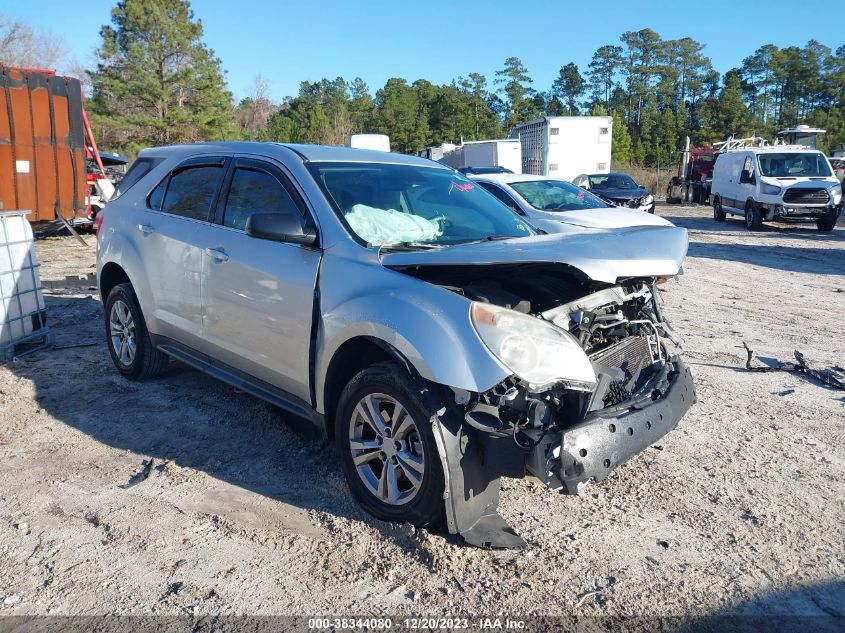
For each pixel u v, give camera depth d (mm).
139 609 2867
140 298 5176
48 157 13492
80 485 3877
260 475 4004
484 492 3242
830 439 4602
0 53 48594
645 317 4109
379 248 3668
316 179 4109
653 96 111438
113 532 3414
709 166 32844
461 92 85250
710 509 3705
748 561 3248
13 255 6004
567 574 3127
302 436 4539
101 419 4797
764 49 114250
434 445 3129
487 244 3570
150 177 5371
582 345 3557
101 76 38469
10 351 5973
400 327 3232
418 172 4711
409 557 3223
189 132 39531
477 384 2988
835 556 3295
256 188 4395
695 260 13406
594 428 3115
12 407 4984
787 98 112438
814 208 19406
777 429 4762
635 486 3947
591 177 20828
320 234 3863
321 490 3838
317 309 3711
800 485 3973
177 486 3865
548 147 25719
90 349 6445
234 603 2908
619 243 3439
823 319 8320
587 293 3715
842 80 107062
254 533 3416
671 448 4445
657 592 3016
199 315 4586
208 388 5414
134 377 5520
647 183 41625
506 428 3072
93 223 15484
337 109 69500
